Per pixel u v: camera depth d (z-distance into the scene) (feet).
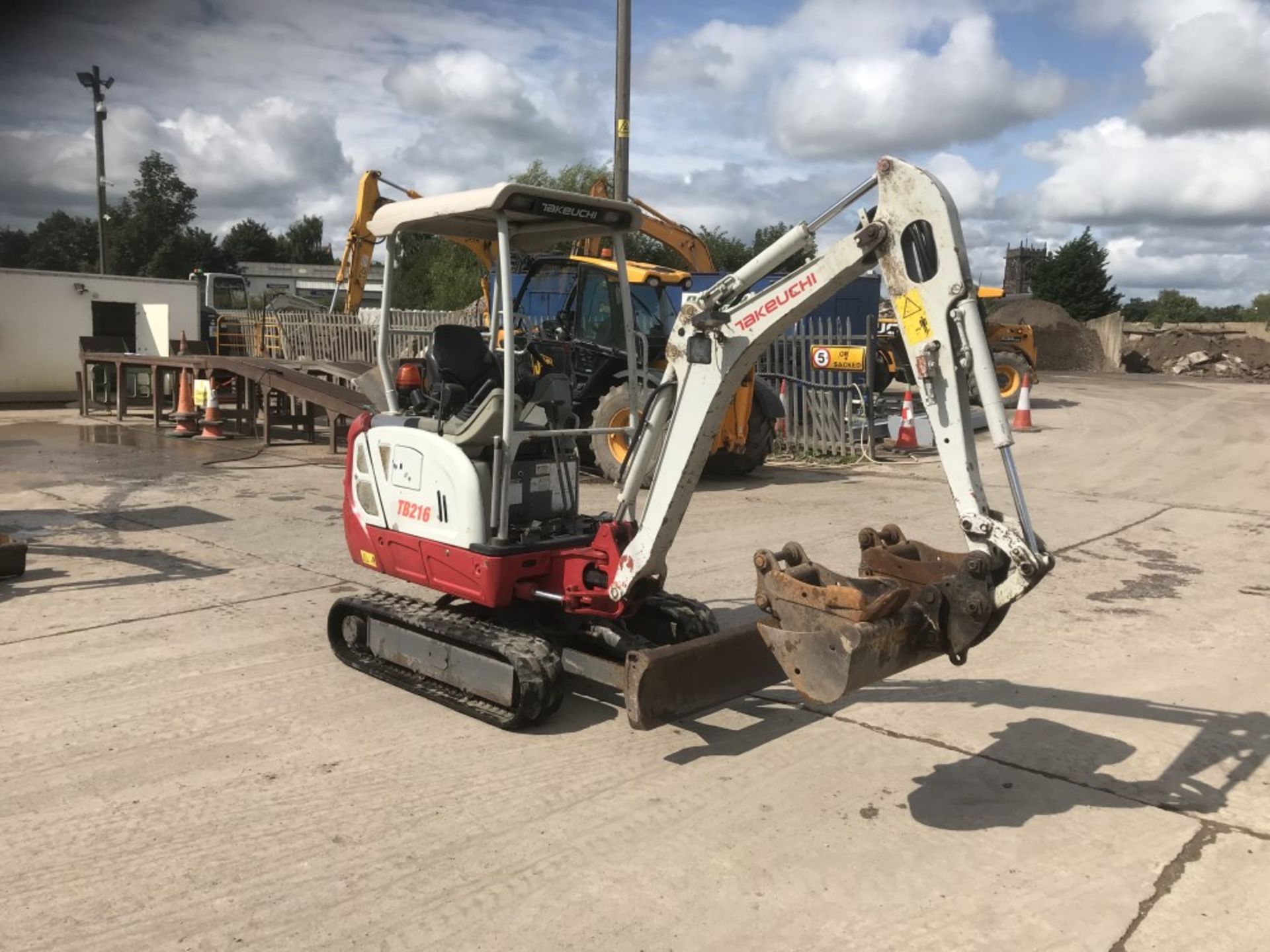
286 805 11.93
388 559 16.70
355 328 70.95
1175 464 40.83
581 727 14.55
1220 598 21.40
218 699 15.24
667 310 36.76
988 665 17.22
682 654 13.00
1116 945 9.40
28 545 24.90
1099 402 67.92
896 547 12.33
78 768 12.82
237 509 30.14
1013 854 11.04
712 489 35.22
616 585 14.16
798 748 13.85
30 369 63.62
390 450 16.33
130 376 58.90
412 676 15.96
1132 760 13.48
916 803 12.24
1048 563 10.55
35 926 9.42
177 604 20.15
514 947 9.26
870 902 10.09
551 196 14.66
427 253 111.45
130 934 9.33
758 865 10.76
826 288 12.00
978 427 49.14
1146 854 11.05
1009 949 9.33
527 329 26.20
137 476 36.04
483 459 15.44
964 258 10.86
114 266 189.37
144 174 192.34
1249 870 10.73
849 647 10.30
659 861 10.80
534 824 11.57
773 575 11.43
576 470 16.62
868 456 42.32
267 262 265.13
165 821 11.48
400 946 9.24
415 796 12.22
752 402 36.22
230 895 10.00
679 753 13.65
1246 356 111.45
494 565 14.56
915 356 11.27
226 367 45.50
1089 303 184.55
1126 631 19.11
